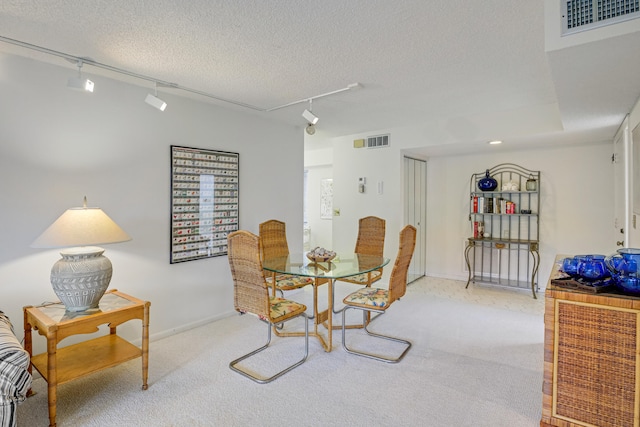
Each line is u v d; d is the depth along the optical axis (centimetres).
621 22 161
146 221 305
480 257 524
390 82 294
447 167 548
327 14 186
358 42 220
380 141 498
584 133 379
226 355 282
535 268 450
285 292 471
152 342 307
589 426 170
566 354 175
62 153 256
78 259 219
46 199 248
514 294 462
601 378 167
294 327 346
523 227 485
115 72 267
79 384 237
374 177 507
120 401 217
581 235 445
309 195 781
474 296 453
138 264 300
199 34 208
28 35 208
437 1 174
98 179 274
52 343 190
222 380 243
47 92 248
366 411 207
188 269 338
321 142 597
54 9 180
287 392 228
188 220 336
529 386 234
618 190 387
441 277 562
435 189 562
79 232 212
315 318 308
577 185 445
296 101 346
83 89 233
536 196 472
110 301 238
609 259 179
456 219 544
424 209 568
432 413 205
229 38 214
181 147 329
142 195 302
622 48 174
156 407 211
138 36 211
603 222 430
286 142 443
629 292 165
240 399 220
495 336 320
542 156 468
